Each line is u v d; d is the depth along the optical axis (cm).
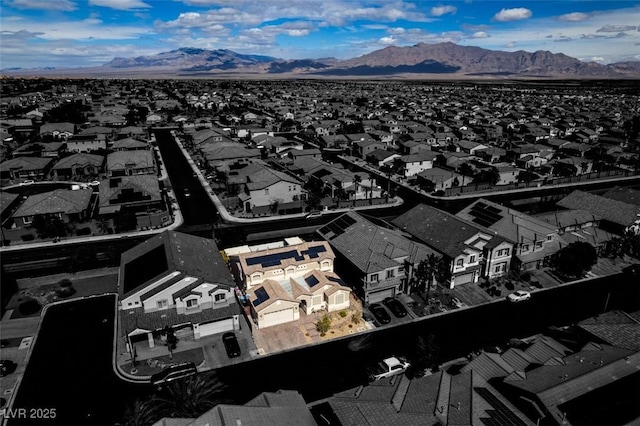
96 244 7100
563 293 5719
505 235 6225
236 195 9575
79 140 13350
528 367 3828
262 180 9044
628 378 3500
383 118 19688
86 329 4822
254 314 4969
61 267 6266
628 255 6831
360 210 8962
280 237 7475
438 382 3478
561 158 12644
